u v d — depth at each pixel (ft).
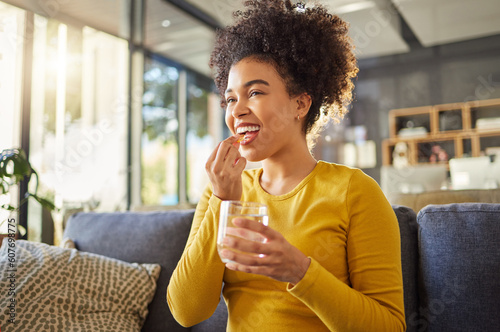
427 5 16.90
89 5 13.32
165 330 4.44
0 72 10.89
